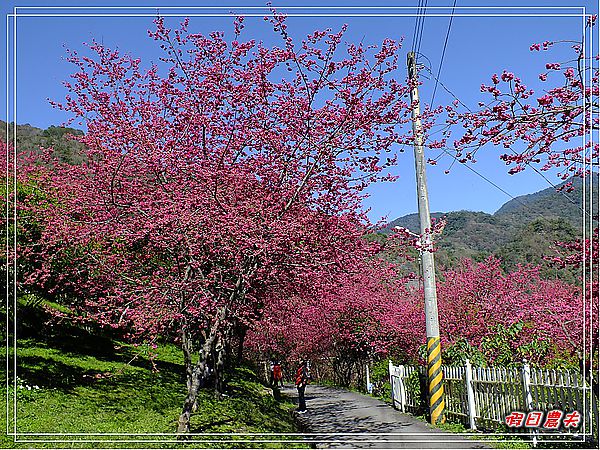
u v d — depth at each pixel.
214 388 15.91
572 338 9.42
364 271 12.54
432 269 15.23
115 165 11.41
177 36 11.52
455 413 14.46
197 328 12.00
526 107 6.12
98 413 10.77
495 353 14.93
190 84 11.71
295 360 34.03
